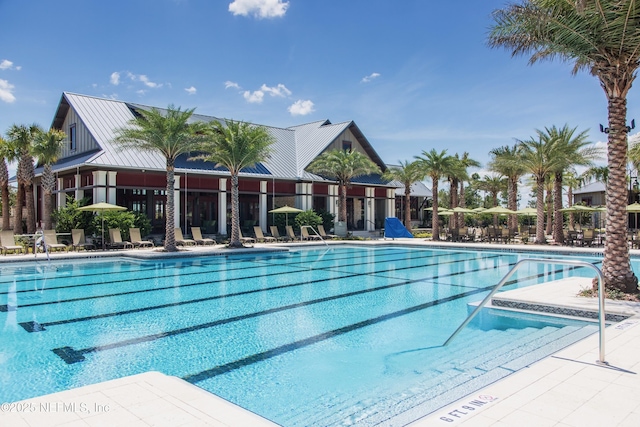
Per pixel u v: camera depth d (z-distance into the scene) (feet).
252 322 25.61
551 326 24.64
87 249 65.57
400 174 108.58
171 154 63.26
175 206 81.87
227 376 17.24
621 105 29.32
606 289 28.73
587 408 11.83
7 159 79.46
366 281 40.98
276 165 99.91
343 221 98.43
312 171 101.91
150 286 37.99
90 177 77.97
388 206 122.21
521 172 103.45
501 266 53.01
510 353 19.60
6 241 58.49
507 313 27.63
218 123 69.10
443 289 36.70
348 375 17.22
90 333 23.25
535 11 28.68
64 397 12.84
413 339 22.16
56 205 87.86
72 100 83.76
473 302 30.45
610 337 18.99
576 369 14.96
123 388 13.57
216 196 93.66
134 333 23.30
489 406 11.99
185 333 23.29
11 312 28.09
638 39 26.73
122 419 11.32
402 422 13.19
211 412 11.83
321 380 16.71
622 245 28.99
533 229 94.63
